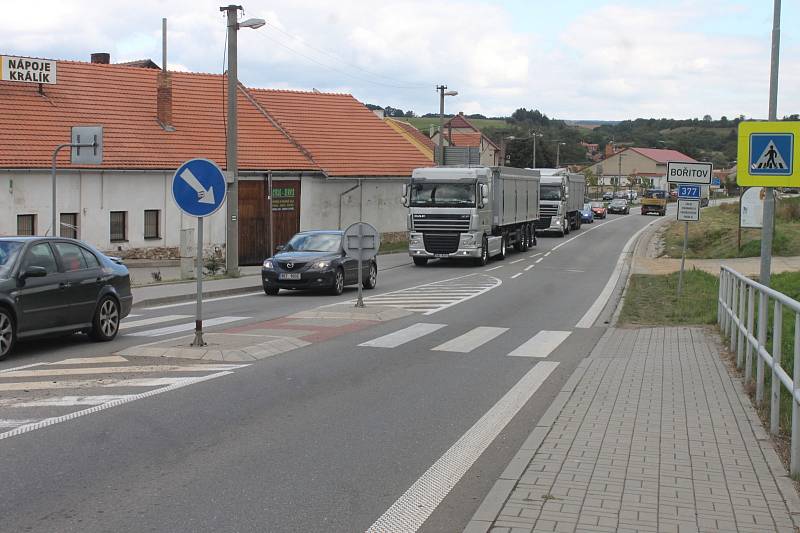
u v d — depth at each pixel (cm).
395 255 4128
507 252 4328
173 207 3478
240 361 1202
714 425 813
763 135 1207
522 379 1113
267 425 829
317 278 2280
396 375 1127
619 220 8375
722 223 6206
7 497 598
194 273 2877
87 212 3184
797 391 637
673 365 1184
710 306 1927
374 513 584
